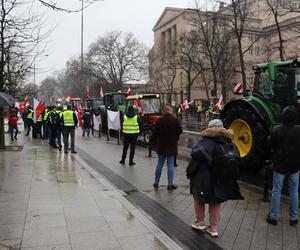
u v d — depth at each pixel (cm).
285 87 925
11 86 1552
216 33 3688
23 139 2044
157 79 6294
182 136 2189
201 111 3894
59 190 766
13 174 948
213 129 532
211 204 544
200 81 6228
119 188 860
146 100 1948
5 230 521
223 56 3838
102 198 700
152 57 6662
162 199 764
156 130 848
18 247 461
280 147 590
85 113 2348
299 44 4709
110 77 7812
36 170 1011
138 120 1189
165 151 837
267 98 998
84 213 603
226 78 3969
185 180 950
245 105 1028
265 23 5888
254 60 5575
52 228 530
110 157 1371
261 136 980
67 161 1188
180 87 7031
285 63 943
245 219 630
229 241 532
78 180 871
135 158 1335
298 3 4819
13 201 676
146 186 882
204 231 570
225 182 518
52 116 1584
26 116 2386
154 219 631
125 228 532
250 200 752
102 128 2641
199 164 536
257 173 1062
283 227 591
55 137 1634
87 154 1458
